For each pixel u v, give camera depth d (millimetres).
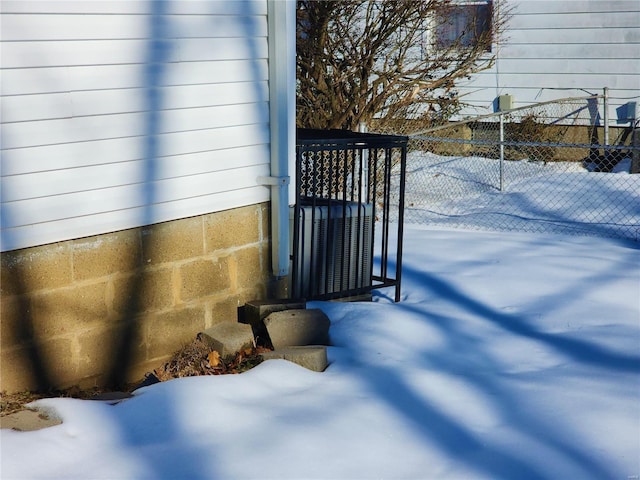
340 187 9523
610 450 3688
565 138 12789
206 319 5328
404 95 11820
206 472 3436
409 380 4578
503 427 3955
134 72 4625
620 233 8781
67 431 3713
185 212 5051
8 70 4043
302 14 10750
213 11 5023
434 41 12375
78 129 4391
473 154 13375
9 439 3582
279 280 5859
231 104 5230
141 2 4602
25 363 4320
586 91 12555
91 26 4375
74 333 4539
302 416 4035
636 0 12023
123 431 3775
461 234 8586
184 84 4918
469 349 5152
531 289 6402
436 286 6539
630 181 11211
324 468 3508
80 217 4469
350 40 10742
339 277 6164
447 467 3551
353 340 5273
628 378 4570
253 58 5324
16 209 4160
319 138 6008
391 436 3840
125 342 4828
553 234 8625
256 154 5477
